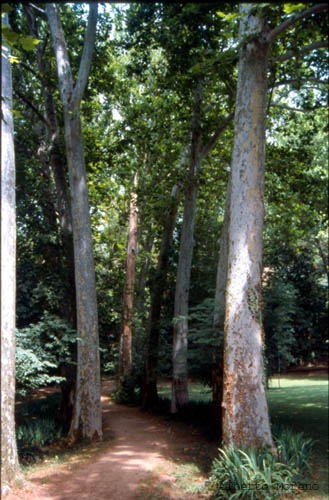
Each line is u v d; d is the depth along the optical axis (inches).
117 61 773.3
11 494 272.1
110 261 922.7
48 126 590.9
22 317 503.5
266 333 637.9
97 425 451.2
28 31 581.9
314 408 658.8
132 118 683.4
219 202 910.4
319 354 1378.0
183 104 618.2
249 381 313.4
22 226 526.6
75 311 553.0
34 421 507.8
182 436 466.0
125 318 862.5
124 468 332.5
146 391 723.4
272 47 434.6
